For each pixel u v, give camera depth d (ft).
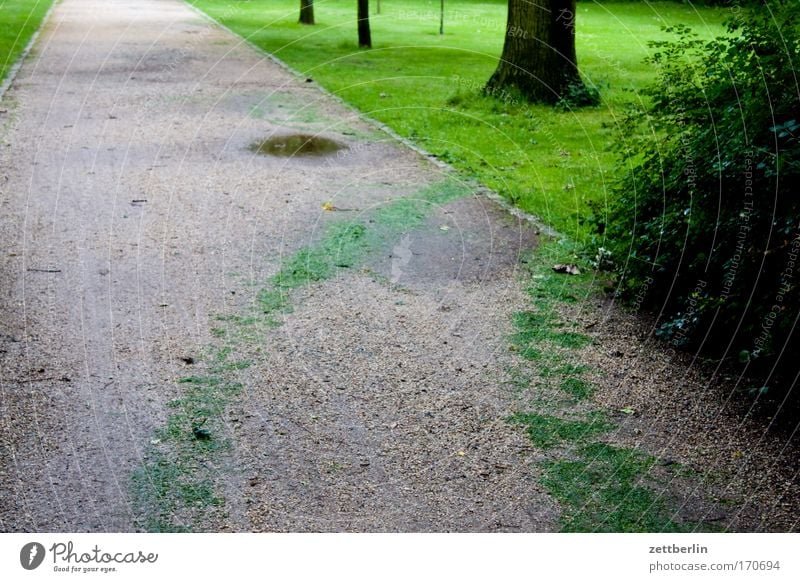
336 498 12.62
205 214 25.45
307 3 76.48
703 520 12.28
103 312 18.62
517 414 14.97
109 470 13.10
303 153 32.91
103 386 15.55
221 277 20.77
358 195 27.58
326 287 20.35
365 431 14.35
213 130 36.47
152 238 23.32
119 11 82.23
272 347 17.26
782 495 12.84
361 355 17.03
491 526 12.09
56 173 29.45
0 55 53.72
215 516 12.17
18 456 13.37
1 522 11.88
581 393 15.70
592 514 12.37
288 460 13.50
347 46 63.46
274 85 47.11
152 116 38.93
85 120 37.76
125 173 29.66
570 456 13.74
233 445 13.85
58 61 53.31
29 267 21.02
